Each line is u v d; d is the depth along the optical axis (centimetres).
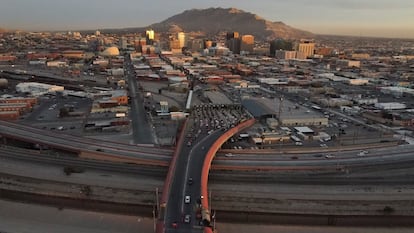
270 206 8888
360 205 8912
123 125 15275
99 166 10950
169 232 6500
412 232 8312
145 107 19088
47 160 11381
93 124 15262
